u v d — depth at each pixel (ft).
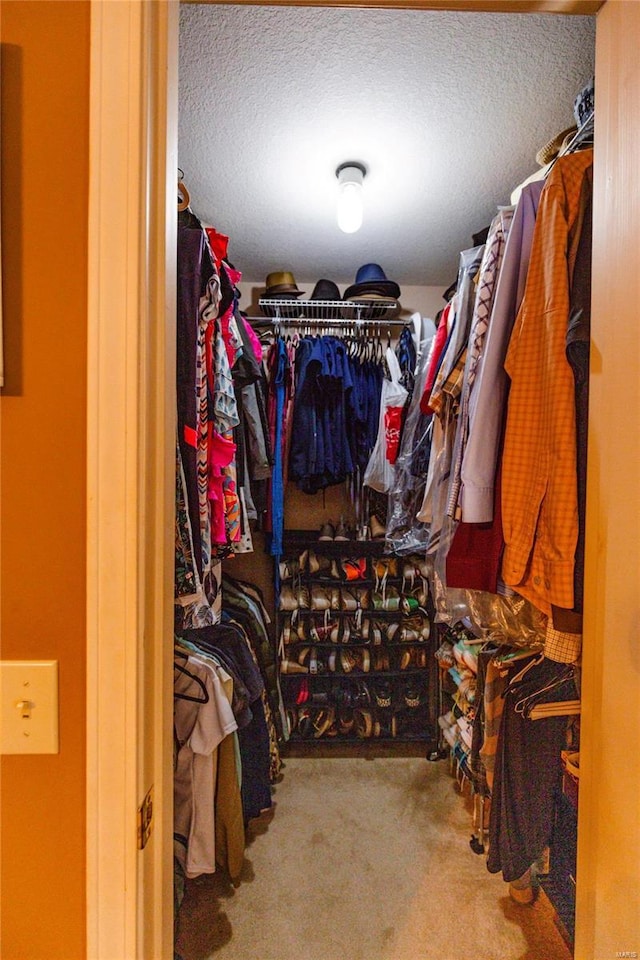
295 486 7.70
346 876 4.60
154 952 1.71
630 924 1.99
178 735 3.88
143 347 1.62
